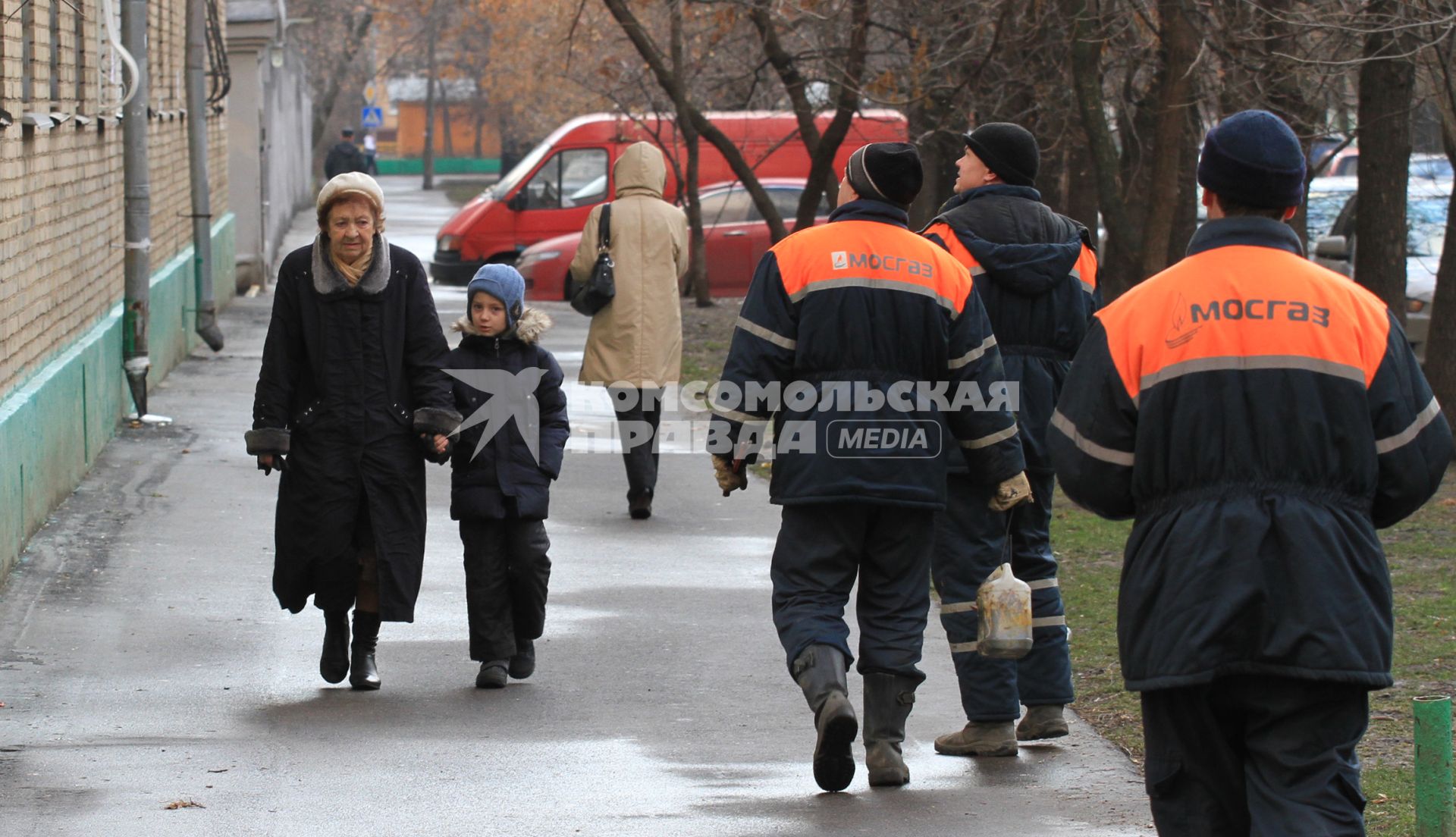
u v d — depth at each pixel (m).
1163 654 6.37
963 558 10.31
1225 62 22.75
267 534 16.67
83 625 13.26
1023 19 25.53
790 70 30.86
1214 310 6.50
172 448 21.06
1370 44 21.41
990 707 10.32
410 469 11.63
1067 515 19.06
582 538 17.52
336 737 10.71
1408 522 18.20
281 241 62.38
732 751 10.56
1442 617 13.74
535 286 43.38
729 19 30.02
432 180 125.50
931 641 13.56
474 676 12.41
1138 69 27.09
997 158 10.54
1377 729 10.67
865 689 9.67
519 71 71.56
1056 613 10.61
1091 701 11.73
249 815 9.01
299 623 13.67
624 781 9.83
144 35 22.45
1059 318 10.49
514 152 118.00
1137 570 6.53
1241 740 6.65
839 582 9.54
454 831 8.79
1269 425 6.37
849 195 9.62
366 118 109.75
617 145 47.62
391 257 11.61
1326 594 6.23
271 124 52.44
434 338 11.64
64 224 18.78
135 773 9.78
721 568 16.31
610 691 12.05
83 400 19.05
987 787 9.73
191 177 30.41
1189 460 6.43
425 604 14.63
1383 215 22.80
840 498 9.25
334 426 11.45
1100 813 9.20
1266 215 6.73
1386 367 6.45
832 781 9.24
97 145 21.33
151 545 15.98
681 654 13.16
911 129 29.44
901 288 9.30
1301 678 6.22
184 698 11.54
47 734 10.56
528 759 10.29
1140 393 6.55
